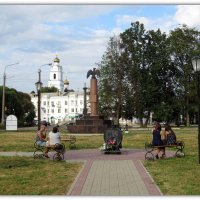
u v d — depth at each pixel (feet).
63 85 653.30
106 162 65.82
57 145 68.95
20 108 353.72
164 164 62.23
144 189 41.14
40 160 67.77
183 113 270.67
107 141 81.61
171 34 270.26
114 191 40.11
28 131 186.60
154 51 264.31
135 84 258.98
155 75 262.47
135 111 263.49
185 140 116.37
